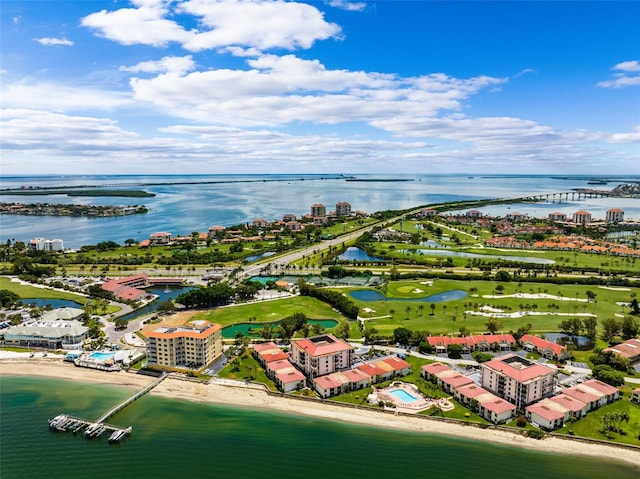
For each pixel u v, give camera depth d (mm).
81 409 194000
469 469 155125
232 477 150625
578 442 170875
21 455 162625
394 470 154250
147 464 157500
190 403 199625
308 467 155875
